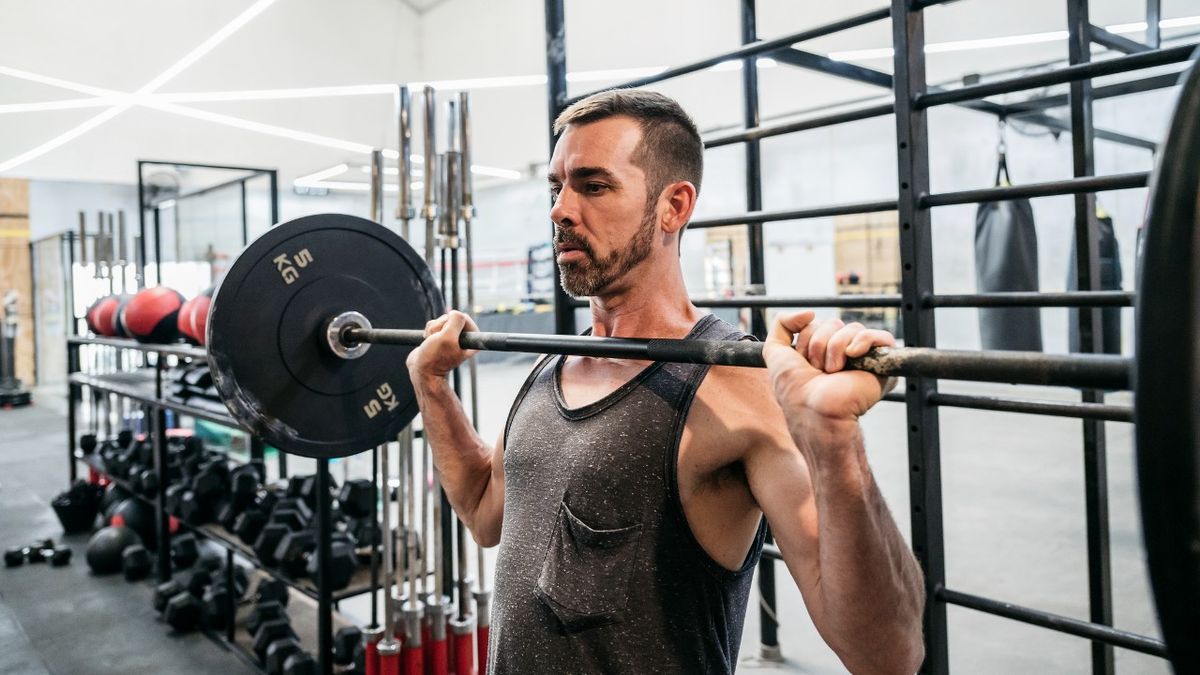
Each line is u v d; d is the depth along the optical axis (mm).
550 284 11945
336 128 8258
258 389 1359
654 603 792
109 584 3396
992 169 7496
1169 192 385
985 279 2279
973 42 5438
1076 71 1191
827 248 8812
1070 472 4512
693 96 7410
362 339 1364
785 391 652
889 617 667
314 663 2328
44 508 4730
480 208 13875
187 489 3113
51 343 11055
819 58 1838
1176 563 371
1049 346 7152
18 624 2963
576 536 820
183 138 8383
